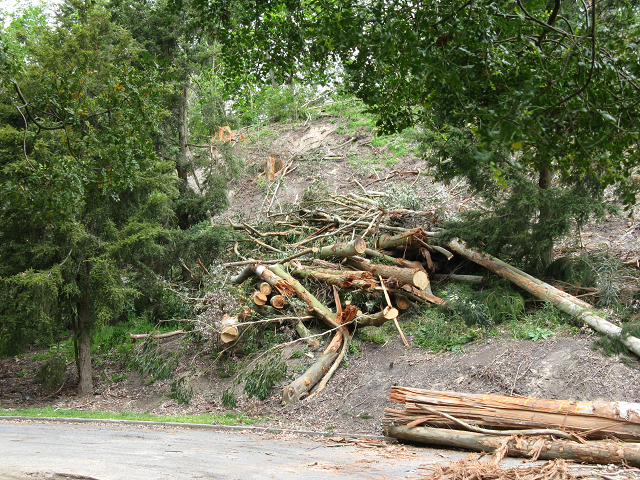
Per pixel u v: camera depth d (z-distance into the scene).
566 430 6.54
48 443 6.57
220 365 12.16
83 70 8.25
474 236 11.72
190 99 20.14
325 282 12.70
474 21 4.65
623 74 4.50
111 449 6.32
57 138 10.50
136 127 8.27
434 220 13.73
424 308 12.30
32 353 15.93
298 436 8.44
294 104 26.69
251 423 9.39
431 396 7.55
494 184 11.52
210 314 12.04
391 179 20.00
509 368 9.17
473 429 7.05
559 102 4.04
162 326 15.55
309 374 10.50
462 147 11.09
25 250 11.45
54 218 10.88
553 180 12.28
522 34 5.13
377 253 13.44
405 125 6.97
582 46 4.41
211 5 6.80
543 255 11.77
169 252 14.92
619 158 4.61
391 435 7.70
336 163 22.47
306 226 15.41
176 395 11.12
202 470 5.14
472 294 11.99
